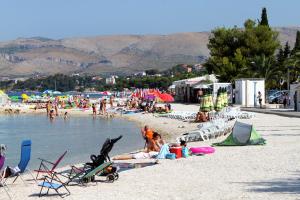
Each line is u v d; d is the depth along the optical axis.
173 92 99.75
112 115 65.56
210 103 42.75
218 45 84.38
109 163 15.48
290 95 58.44
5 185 15.51
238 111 44.00
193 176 15.89
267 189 13.43
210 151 21.19
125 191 13.95
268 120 39.66
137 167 18.34
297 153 20.33
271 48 83.00
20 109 86.56
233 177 15.43
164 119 50.78
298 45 105.81
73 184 15.29
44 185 14.08
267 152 20.88
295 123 36.19
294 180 14.62
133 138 36.56
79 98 106.25
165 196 13.06
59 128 49.53
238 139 24.02
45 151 30.08
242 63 79.44
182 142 20.97
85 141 36.09
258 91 63.97
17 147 33.50
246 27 84.25
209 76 81.50
